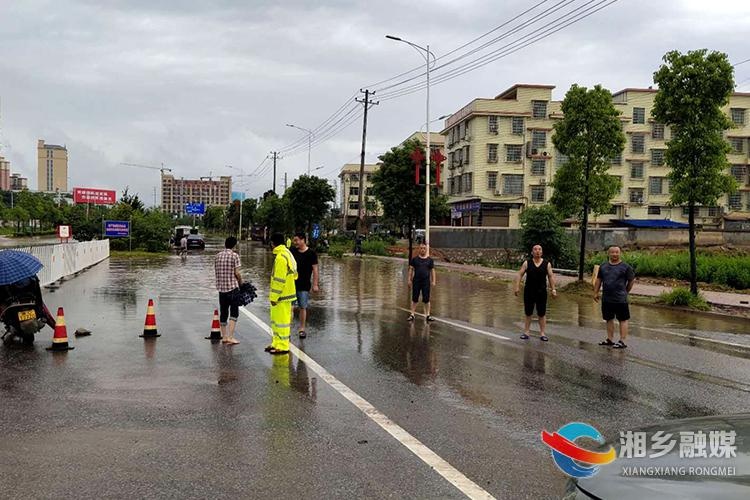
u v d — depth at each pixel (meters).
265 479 4.49
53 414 6.03
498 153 54.59
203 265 31.03
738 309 16.45
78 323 11.83
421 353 9.52
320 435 5.49
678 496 2.63
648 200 58.44
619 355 9.77
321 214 53.19
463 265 36.47
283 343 9.32
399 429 5.70
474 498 4.20
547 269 11.06
